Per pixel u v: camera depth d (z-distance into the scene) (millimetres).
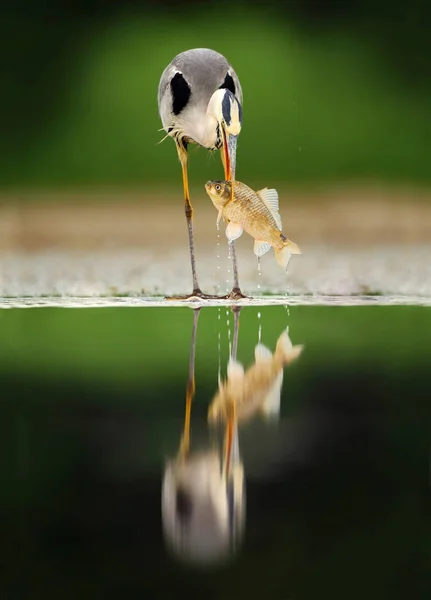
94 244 26625
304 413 7996
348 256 23797
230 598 4406
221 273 20562
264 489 5867
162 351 11180
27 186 35156
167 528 5234
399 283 18797
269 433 7281
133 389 9031
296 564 4754
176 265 21875
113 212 31562
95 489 5906
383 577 4629
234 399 8547
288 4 40688
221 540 5035
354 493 5777
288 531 5168
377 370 9891
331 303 15773
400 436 7164
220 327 13102
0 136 37000
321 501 5629
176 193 34125
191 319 13859
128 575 4668
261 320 13742
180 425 7602
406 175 36156
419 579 4605
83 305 15523
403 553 4887
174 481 6055
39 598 4426
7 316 14328
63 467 6422
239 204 13039
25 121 37469
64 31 39500
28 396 8734
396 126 37656
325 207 32469
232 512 5461
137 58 38969
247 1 40938
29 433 7379
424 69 39375
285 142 36875
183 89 14578
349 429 7398
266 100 37844
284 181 35562
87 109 37844
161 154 36250
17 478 6125
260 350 11203
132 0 40750
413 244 26656
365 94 38656
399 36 39969
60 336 12398
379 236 28406
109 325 13344
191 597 4398
